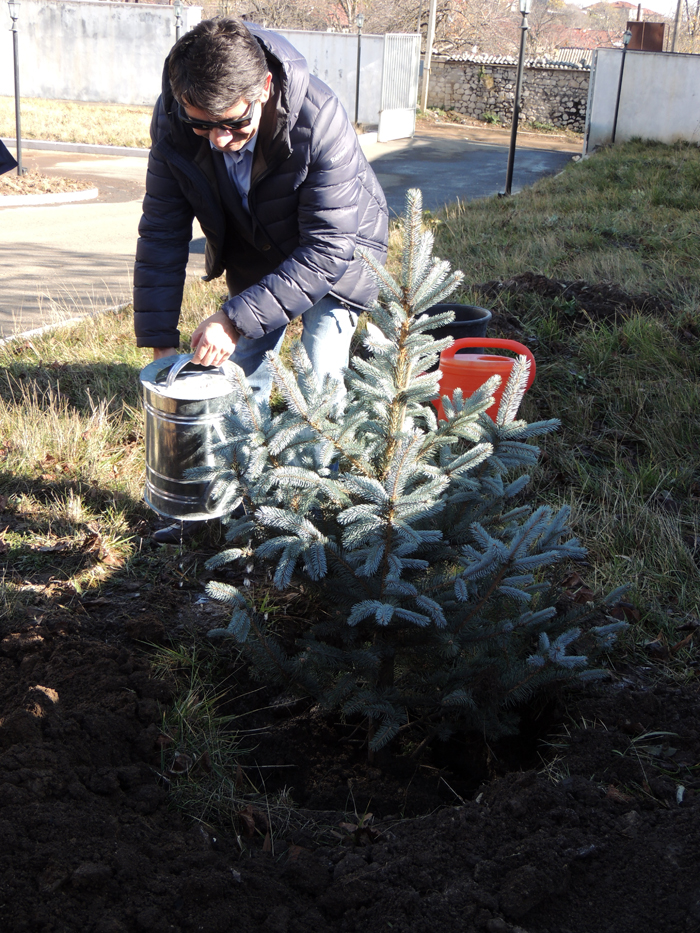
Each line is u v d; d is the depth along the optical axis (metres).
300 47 23.72
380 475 2.50
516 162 20.34
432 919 1.81
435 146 23.19
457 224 9.59
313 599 3.03
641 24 25.06
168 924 1.71
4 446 4.03
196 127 2.41
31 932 1.63
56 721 2.17
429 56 31.48
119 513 3.57
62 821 1.84
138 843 1.90
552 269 7.30
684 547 3.53
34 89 25.23
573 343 5.60
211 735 2.40
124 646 2.79
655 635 3.04
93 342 5.46
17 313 6.43
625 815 2.10
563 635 2.37
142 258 3.10
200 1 38.56
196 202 2.91
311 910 1.87
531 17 46.50
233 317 2.70
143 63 24.23
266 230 2.92
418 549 2.49
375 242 3.08
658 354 5.29
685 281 6.88
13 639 2.62
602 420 4.79
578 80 30.28
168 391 2.86
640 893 1.88
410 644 2.55
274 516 2.28
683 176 13.23
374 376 2.37
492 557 2.25
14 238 9.70
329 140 2.63
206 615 3.00
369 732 2.58
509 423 2.62
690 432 4.50
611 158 16.67
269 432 2.40
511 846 1.97
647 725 2.55
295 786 2.50
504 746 2.67
